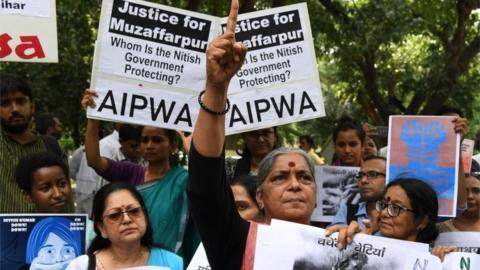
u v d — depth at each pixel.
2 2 4.70
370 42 13.89
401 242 2.95
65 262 3.81
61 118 15.29
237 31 4.79
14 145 5.30
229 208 2.66
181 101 4.73
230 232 2.71
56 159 4.48
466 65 15.56
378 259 2.88
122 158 7.83
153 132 5.02
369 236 2.89
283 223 2.83
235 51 2.47
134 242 3.66
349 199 5.49
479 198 4.61
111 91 4.68
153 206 4.79
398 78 17.38
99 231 3.73
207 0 13.98
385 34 13.84
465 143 5.61
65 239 3.83
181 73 4.74
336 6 13.96
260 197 3.28
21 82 5.33
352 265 2.86
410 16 13.95
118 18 4.70
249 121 4.77
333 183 5.55
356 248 2.88
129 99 4.70
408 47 17.72
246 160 5.89
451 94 15.60
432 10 15.32
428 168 4.55
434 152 4.55
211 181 2.54
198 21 4.75
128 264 3.68
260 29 4.80
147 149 5.04
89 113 4.67
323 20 14.26
